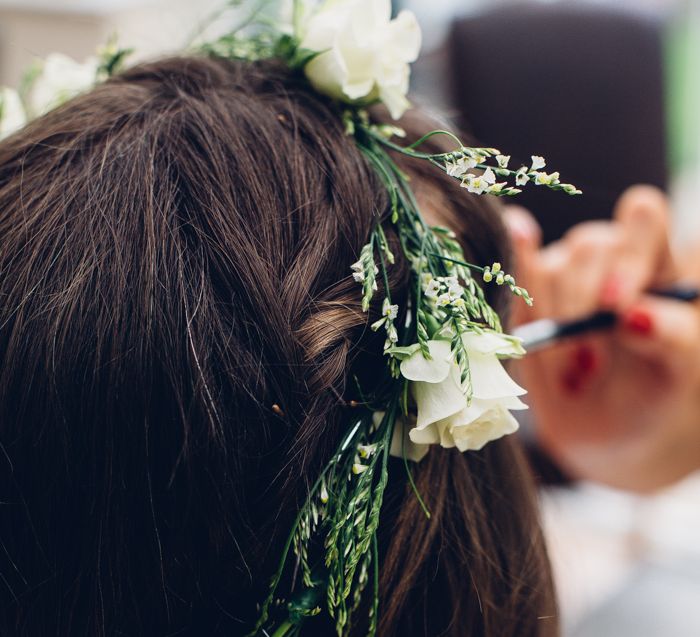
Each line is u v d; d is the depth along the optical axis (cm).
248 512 37
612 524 98
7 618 37
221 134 39
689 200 128
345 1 41
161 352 36
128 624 37
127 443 36
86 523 36
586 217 67
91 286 36
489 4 66
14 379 36
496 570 43
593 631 77
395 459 39
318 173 39
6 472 36
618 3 65
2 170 39
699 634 76
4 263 37
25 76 50
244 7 49
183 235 37
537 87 65
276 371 37
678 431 56
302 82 41
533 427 65
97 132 39
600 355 58
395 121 44
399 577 39
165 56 44
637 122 66
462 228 42
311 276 38
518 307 54
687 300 56
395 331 36
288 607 37
